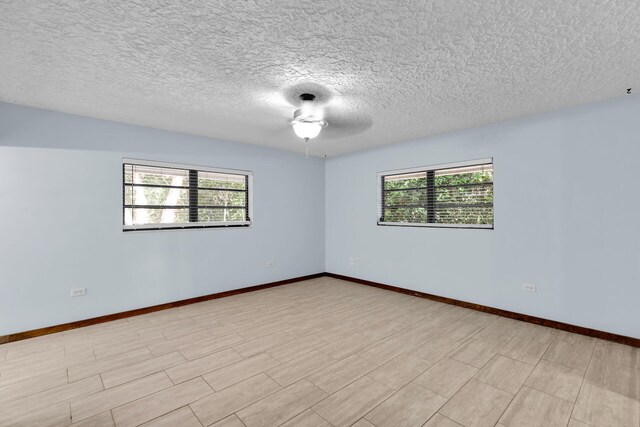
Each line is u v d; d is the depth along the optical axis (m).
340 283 4.89
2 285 2.65
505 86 2.37
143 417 1.68
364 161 4.77
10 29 1.61
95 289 3.11
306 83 2.31
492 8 1.46
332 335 2.80
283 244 4.81
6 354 2.42
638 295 2.50
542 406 1.77
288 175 4.88
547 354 2.40
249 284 4.38
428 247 3.97
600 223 2.68
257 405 1.78
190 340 2.69
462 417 1.68
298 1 1.41
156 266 3.52
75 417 1.68
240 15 1.51
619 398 1.83
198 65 2.04
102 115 3.05
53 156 2.89
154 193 3.57
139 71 2.12
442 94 2.53
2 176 2.66
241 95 2.54
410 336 2.77
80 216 3.03
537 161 3.03
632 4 1.42
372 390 1.93
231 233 4.18
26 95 2.53
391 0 1.40
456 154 3.65
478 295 3.49
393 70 2.11
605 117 2.65
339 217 5.22
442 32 1.66
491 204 3.42
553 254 2.94
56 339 2.71
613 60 1.97
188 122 3.29
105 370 2.17
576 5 1.44
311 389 1.94
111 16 1.51
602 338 2.67
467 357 2.36
